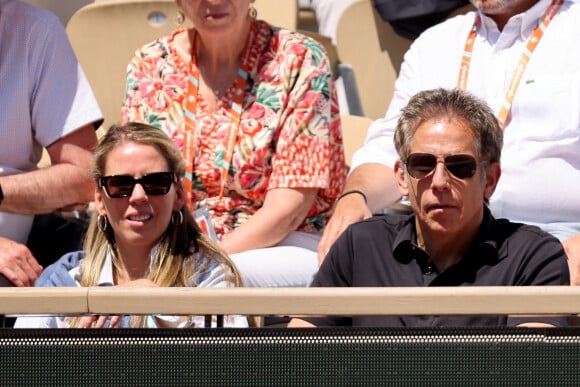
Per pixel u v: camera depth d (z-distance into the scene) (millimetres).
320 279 10781
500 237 10172
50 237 14492
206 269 11422
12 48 14477
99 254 11648
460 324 9727
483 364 6250
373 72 20281
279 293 6215
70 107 14602
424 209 10086
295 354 6281
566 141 13828
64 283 11602
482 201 10172
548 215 13867
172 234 11492
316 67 14523
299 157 14227
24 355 6281
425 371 6262
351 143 17438
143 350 6289
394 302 6195
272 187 14219
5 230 14047
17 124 14508
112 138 11516
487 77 14461
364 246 10594
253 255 13555
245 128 14305
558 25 14273
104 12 18219
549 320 8844
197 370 6281
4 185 13961
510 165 13953
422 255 10266
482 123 10109
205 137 14375
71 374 6281
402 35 19875
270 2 20969
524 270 9914
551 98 13945
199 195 14422
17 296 6238
